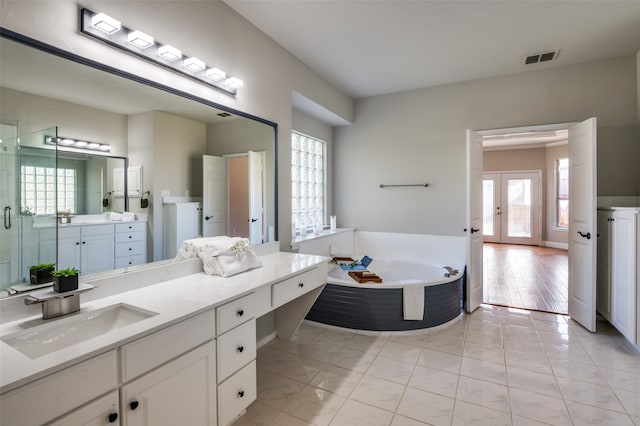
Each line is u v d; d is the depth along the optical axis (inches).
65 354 38.8
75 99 58.2
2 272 49.4
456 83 154.6
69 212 57.9
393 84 156.3
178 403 51.6
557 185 302.8
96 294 60.4
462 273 138.2
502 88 145.6
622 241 104.9
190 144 81.4
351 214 182.7
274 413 73.0
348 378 87.2
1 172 49.3
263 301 72.3
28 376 34.2
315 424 69.4
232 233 95.1
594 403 75.1
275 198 112.7
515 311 138.0
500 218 333.4
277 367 93.4
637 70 124.0
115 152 65.1
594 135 113.2
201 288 67.4
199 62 78.2
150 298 60.4
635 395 78.0
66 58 56.0
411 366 93.1
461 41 114.0
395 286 115.7
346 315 119.3
